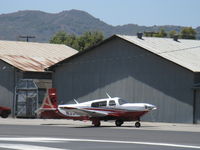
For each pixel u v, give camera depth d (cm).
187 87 6725
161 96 6988
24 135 4462
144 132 4962
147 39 7812
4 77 8762
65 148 3378
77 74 7938
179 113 6800
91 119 6162
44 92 8738
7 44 9762
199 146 3541
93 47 7738
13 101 8619
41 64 9031
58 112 6431
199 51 7831
